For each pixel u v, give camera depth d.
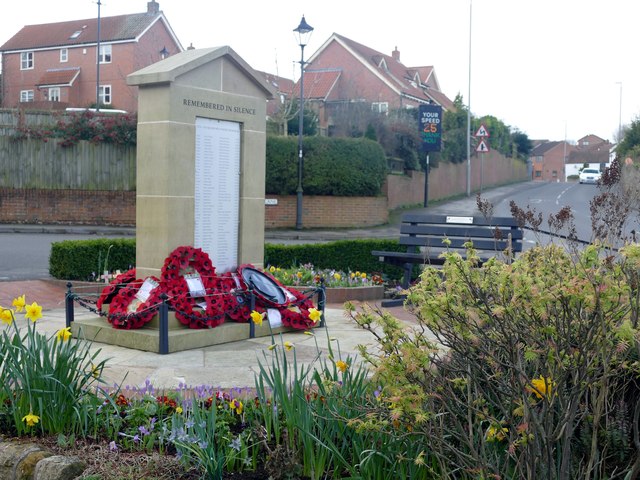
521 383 3.47
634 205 8.00
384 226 31.28
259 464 4.36
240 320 8.48
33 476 4.24
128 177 29.28
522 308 3.37
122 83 53.56
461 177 46.28
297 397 4.29
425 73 70.44
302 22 27.92
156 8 55.28
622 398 3.91
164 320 7.55
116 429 4.64
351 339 8.50
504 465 3.69
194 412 4.25
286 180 29.28
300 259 13.73
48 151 28.62
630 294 3.27
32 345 4.89
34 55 56.62
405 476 3.90
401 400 3.41
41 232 26.05
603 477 3.71
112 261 12.84
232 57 8.79
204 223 8.66
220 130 8.81
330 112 41.41
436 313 3.45
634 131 46.81
